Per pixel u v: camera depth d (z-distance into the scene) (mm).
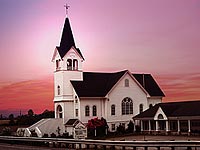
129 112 77875
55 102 76062
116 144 35000
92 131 70250
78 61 76438
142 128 73438
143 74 85000
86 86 75250
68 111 74188
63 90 74625
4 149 38219
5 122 81000
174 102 72000
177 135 63219
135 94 78938
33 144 43750
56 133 71000
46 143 43000
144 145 33406
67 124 72000
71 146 40406
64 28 77562
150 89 82438
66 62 75438
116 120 76062
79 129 69938
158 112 69500
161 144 32938
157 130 69500
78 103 73125
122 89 77438
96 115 74500
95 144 36500
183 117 64750
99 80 78250
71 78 75500
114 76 79125
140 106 79375
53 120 71625
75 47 76562
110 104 75812
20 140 45375
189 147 32375
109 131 74125
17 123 81188
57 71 76062
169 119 67250
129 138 61375
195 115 62906
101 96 74750
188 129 64938
